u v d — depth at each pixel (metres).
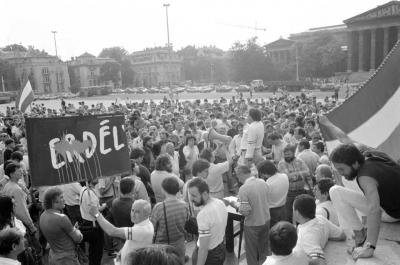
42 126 4.81
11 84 116.62
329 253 4.10
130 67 143.25
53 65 127.75
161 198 7.08
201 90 94.44
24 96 23.05
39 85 124.00
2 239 4.23
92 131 5.12
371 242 3.43
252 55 92.75
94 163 5.13
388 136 4.89
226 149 10.48
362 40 91.81
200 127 14.78
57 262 5.15
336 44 94.00
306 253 3.89
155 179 7.03
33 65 122.12
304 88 72.62
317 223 4.20
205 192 4.57
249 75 93.19
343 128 5.36
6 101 85.88
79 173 5.03
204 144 11.55
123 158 5.34
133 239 4.58
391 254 3.47
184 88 103.56
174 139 12.49
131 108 37.16
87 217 6.39
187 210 5.02
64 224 5.14
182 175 10.38
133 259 1.88
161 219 4.86
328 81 81.88
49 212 5.23
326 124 4.94
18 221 6.13
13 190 6.46
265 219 5.65
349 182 4.86
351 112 5.30
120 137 5.33
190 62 152.25
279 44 114.38
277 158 9.12
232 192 10.53
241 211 5.53
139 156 8.08
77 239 5.34
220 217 4.61
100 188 7.34
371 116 5.08
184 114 25.05
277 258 3.52
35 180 4.80
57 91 129.00
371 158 3.57
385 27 87.12
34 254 6.50
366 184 3.35
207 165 5.77
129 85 141.50
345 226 4.13
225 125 15.15
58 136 4.91
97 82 142.12
